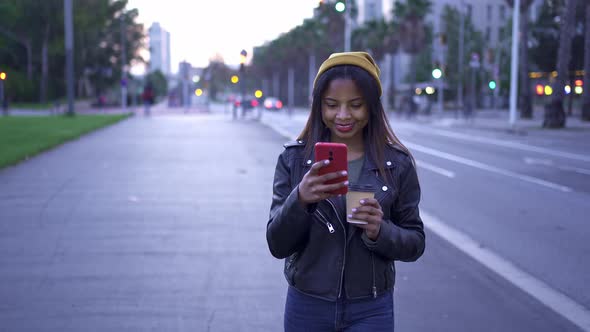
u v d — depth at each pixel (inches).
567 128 1192.2
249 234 295.3
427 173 565.3
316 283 97.5
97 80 3034.0
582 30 1609.3
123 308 195.2
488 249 281.3
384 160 98.6
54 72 2731.3
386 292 100.7
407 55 3186.5
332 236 96.5
